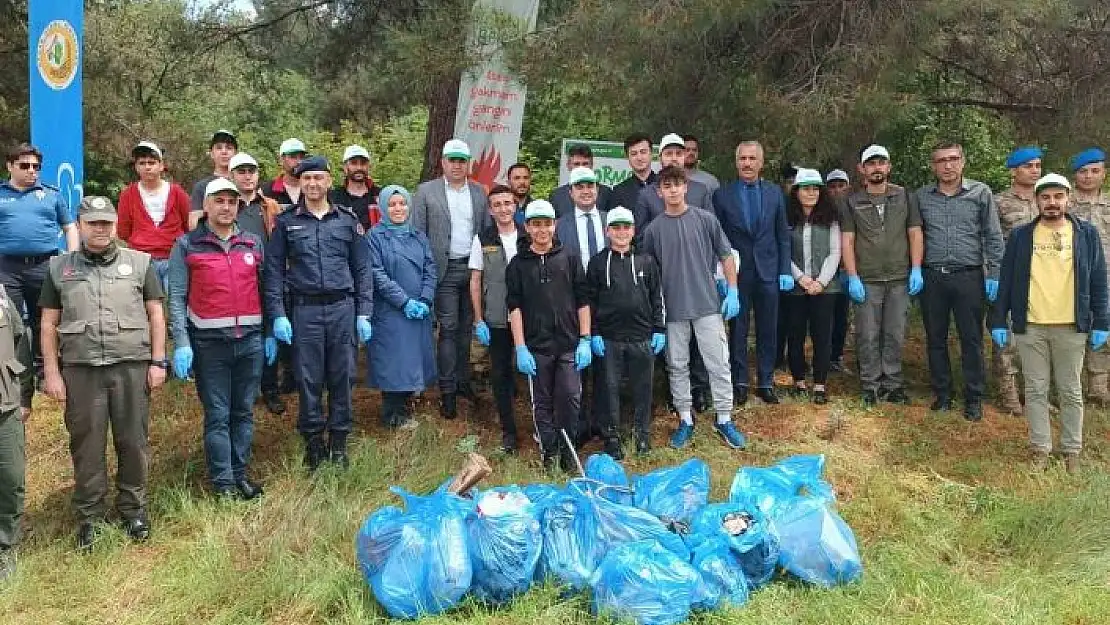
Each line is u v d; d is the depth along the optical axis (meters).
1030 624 3.80
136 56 11.57
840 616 3.81
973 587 4.10
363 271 5.29
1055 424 6.35
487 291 5.69
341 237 5.14
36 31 6.80
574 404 5.38
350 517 4.73
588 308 5.41
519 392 6.77
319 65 9.57
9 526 4.29
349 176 6.48
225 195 4.75
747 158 6.22
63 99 6.92
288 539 4.46
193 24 9.26
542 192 10.51
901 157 9.60
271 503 4.95
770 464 5.55
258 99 16.42
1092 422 6.39
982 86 8.69
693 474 4.70
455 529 3.91
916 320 9.19
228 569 4.20
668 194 5.64
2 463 4.18
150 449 5.60
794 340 6.68
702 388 6.35
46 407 6.32
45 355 4.43
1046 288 5.49
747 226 6.26
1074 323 5.45
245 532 4.62
